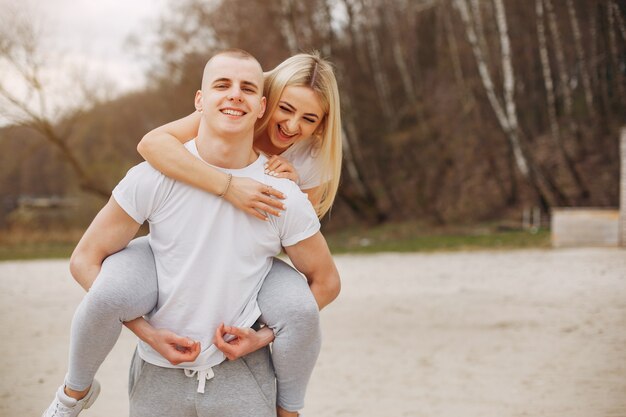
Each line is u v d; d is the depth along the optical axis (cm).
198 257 227
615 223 1672
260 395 236
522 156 2289
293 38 2414
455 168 2625
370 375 593
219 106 228
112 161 2955
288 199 237
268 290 237
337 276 254
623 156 1686
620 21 1138
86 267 231
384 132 2875
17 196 3312
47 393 553
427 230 2320
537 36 2503
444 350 679
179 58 2603
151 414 233
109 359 681
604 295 966
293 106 264
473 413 473
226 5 2495
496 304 930
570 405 480
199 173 225
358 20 2762
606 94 2012
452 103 2753
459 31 2694
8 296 1149
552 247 1691
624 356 615
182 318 228
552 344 685
